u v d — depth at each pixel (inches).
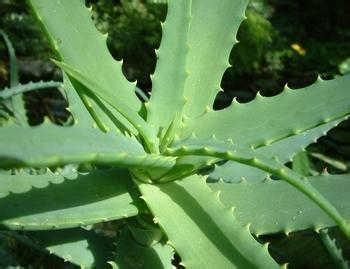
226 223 12.4
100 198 12.9
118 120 13.3
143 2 42.3
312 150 33.2
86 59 13.5
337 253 16.6
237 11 15.1
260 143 13.7
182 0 13.7
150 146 12.7
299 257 20.9
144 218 13.4
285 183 14.0
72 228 14.5
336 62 44.3
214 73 14.9
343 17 50.9
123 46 39.9
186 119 14.1
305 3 50.9
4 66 36.6
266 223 13.5
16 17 38.6
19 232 17.2
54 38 13.0
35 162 8.3
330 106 13.5
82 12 13.4
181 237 12.4
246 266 11.9
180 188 13.0
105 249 14.7
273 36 44.5
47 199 12.4
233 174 16.4
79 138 9.7
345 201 13.7
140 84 39.8
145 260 13.5
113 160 10.2
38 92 34.3
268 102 14.0
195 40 15.0
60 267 18.6
